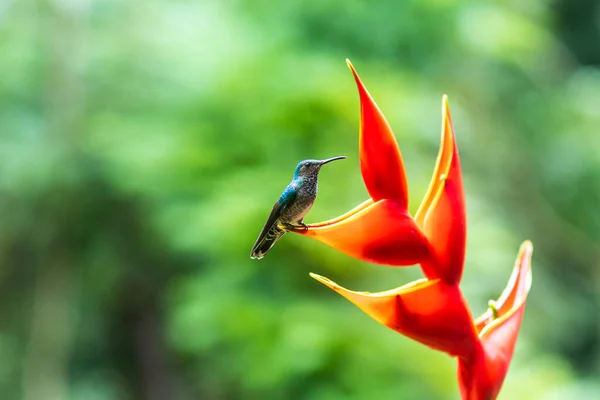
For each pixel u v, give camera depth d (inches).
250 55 372.2
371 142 98.3
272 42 391.5
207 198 341.4
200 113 376.2
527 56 531.5
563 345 564.4
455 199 98.3
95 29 498.6
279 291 294.7
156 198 385.1
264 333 282.2
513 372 323.9
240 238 298.7
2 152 471.2
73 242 506.3
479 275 324.2
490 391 98.8
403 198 98.5
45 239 497.4
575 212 582.9
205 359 385.7
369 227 96.6
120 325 557.9
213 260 343.3
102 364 562.9
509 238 380.5
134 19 488.7
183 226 344.5
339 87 314.0
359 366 260.2
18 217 488.7
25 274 511.2
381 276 289.0
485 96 540.1
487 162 535.5
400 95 346.9
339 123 314.5
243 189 306.2
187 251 358.6
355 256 98.1
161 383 558.9
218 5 460.1
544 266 550.3
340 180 299.7
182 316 332.2
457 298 97.4
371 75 364.8
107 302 537.3
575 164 583.5
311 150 313.3
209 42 430.6
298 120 313.9
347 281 291.4
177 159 354.3
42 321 505.7
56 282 507.8
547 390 317.7
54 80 487.5
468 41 469.4
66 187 481.4
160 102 440.1
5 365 502.6
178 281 426.9
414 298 96.3
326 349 261.7
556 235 574.6
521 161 564.7
